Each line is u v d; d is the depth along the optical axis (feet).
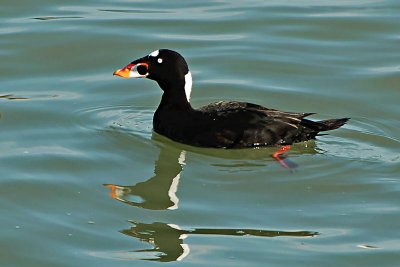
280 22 65.98
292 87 56.95
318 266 37.35
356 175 45.44
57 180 44.91
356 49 62.13
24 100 54.54
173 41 62.85
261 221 41.16
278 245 39.01
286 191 44.04
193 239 39.50
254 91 56.34
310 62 60.23
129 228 40.55
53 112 53.06
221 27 65.16
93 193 43.78
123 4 69.26
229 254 38.22
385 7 68.28
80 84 57.36
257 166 46.70
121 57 60.80
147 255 38.17
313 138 48.60
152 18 66.54
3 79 57.67
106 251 38.58
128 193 43.88
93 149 48.62
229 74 58.65
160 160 47.62
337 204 42.78
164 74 50.19
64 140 49.62
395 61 60.34
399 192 43.73
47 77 58.23
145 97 55.98
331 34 64.23
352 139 49.67
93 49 61.77
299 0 69.67
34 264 37.58
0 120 51.70
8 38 62.75
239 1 69.77
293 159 47.16
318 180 45.06
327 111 53.88
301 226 40.75
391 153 47.93
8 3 68.33
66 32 63.82
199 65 59.67
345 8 68.33
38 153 47.78
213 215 41.73
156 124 50.55
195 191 44.14
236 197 43.50
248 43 62.80
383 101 55.01
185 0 69.77
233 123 48.19
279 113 48.55
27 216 41.45
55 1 69.31
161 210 42.19
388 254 38.40
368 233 40.19
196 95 55.72
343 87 56.85
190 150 48.75
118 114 53.42
